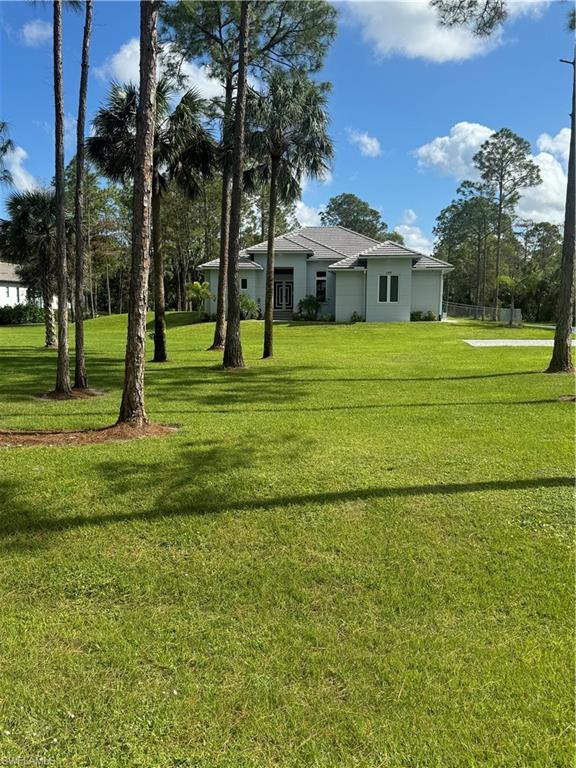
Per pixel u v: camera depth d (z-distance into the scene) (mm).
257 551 3699
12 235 19922
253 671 2502
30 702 2316
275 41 17156
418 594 3143
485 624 2859
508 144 39500
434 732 2143
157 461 5727
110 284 63531
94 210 43531
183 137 14844
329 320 31844
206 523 4148
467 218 56562
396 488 4848
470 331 26547
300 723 2189
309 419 7984
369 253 30484
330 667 2523
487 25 9109
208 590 3209
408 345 21500
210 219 45844
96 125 14148
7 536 3949
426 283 31781
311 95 14633
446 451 6086
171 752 2059
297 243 34750
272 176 15875
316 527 4059
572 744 2088
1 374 13758
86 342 24719
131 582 3307
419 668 2516
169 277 57562
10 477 5180
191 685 2410
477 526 4055
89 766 1999
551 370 13125
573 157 12078
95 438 6805
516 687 2389
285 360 16609
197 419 8039
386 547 3727
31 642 2730
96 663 2570
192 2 15789
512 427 7289
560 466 5469
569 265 12750
